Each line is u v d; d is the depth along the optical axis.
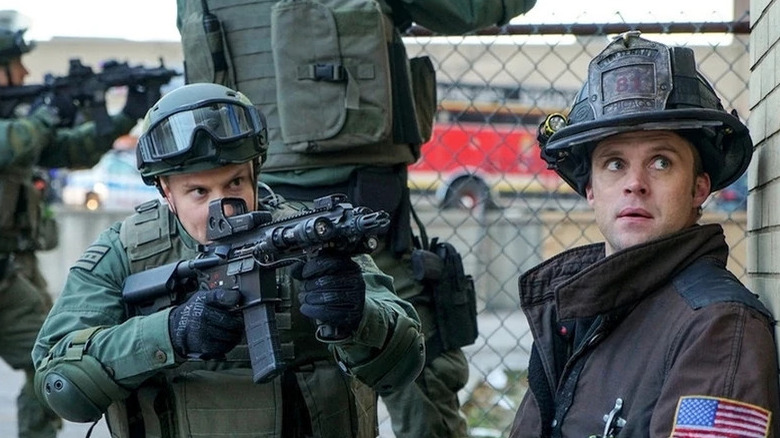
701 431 2.15
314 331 2.95
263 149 2.86
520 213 8.76
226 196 2.83
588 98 2.56
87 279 2.98
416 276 3.98
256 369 2.61
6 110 6.63
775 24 2.82
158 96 6.79
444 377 4.07
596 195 2.56
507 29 5.05
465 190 8.77
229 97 2.83
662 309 2.40
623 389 2.38
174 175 2.83
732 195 6.96
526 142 9.69
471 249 6.43
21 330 6.17
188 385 2.89
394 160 3.94
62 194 18.25
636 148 2.49
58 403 2.82
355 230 2.44
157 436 2.91
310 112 3.79
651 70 2.50
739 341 2.21
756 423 2.14
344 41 3.81
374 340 2.73
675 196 2.48
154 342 2.72
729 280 2.37
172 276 2.84
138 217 3.04
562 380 2.56
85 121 7.13
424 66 4.26
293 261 2.58
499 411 6.24
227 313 2.66
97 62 17.53
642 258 2.42
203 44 3.94
